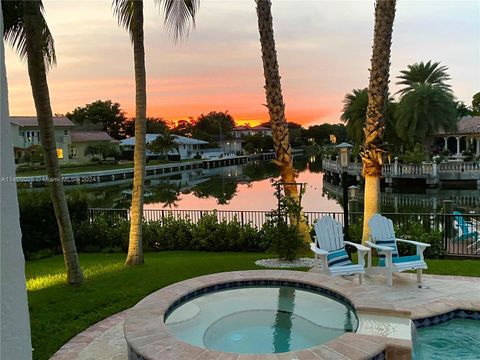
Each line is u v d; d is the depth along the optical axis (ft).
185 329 16.83
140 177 28.30
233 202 78.59
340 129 293.23
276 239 28.96
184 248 37.65
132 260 28.22
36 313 19.40
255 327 17.33
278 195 30.83
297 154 280.10
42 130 21.98
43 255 35.99
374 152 28.43
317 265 26.94
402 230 31.71
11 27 23.43
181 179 134.51
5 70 2.70
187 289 19.07
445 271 25.20
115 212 41.91
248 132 315.37
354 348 12.98
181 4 27.53
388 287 21.94
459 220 38.29
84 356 15.48
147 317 15.69
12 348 2.66
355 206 54.29
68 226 23.32
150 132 263.08
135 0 26.78
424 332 17.58
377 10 27.96
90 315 19.35
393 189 93.71
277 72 33.12
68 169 135.33
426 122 103.76
